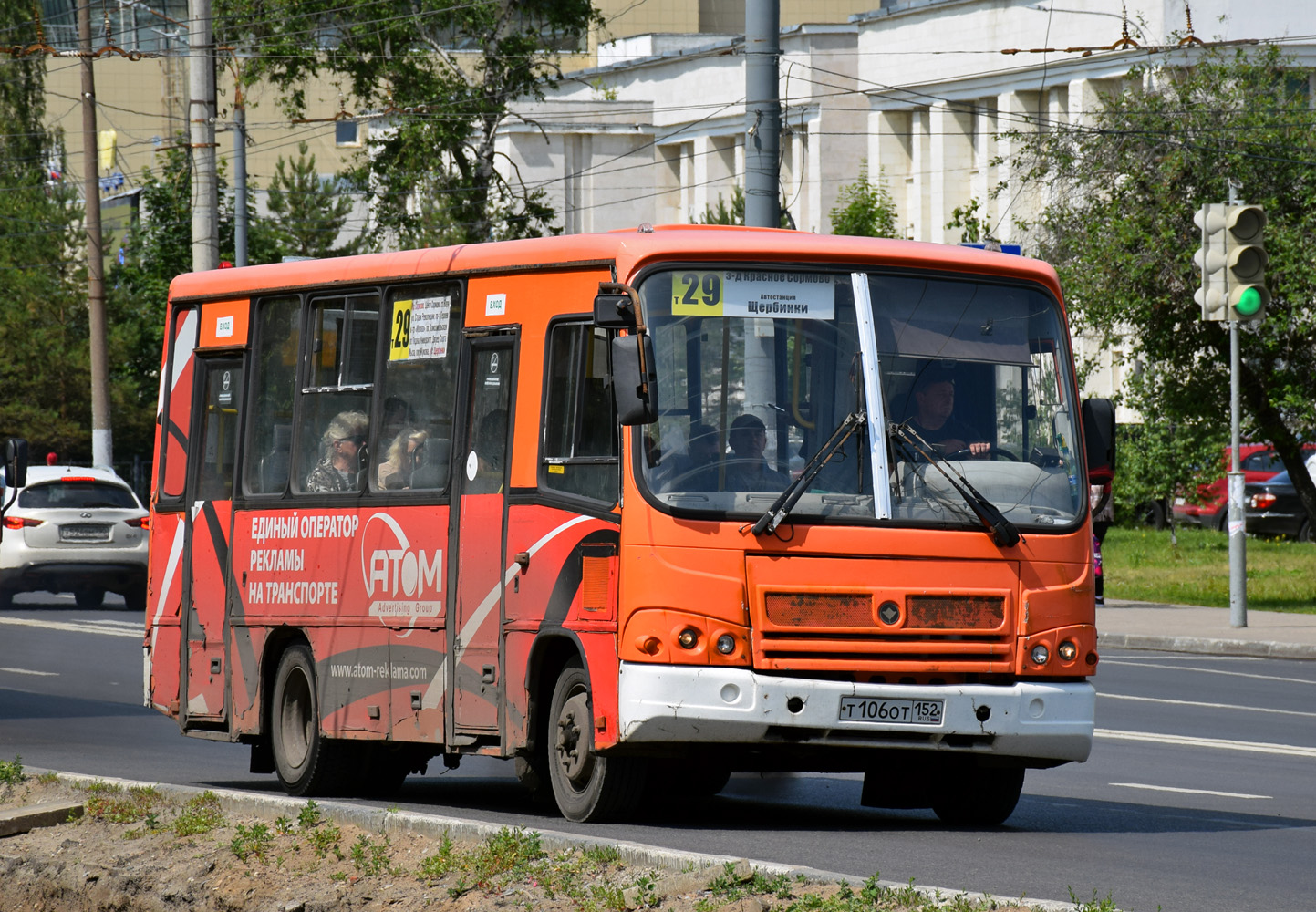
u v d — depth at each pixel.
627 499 23.47
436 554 27.09
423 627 27.23
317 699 29.28
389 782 30.66
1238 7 122.31
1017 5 135.50
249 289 31.98
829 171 153.25
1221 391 71.62
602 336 24.52
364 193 140.12
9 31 178.38
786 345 24.23
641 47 182.25
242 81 129.00
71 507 72.62
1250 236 55.66
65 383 136.25
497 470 26.09
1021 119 134.62
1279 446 72.19
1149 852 23.58
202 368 33.06
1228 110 70.38
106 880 22.38
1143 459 98.56
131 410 137.12
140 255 141.88
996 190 83.50
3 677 51.44
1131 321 71.12
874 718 23.23
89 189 103.88
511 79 132.25
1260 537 108.31
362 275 29.36
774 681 23.00
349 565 28.88
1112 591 81.69
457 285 27.44
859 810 28.72
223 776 33.47
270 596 30.61
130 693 48.31
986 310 25.16
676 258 24.20
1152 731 40.03
